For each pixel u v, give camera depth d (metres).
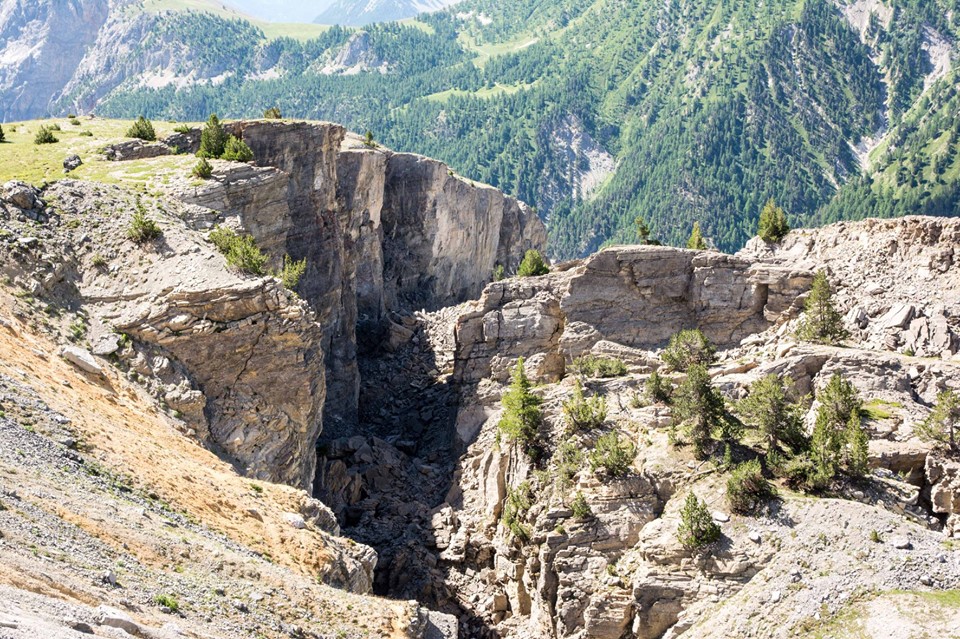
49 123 121.81
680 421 91.12
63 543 43.75
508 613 89.88
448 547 95.25
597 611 79.94
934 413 84.12
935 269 101.81
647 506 85.00
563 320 112.25
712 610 74.56
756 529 77.81
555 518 86.44
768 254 113.69
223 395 77.31
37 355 65.31
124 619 36.56
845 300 103.31
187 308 76.56
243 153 103.12
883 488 80.75
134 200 85.94
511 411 97.56
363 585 64.75
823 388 92.94
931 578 68.56
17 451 51.22
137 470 57.47
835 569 71.38
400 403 127.50
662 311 110.19
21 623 30.84
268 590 51.72
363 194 137.62
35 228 78.38
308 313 81.31
